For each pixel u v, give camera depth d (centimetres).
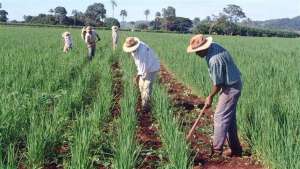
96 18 13838
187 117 1094
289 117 805
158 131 934
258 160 782
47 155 745
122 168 637
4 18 15062
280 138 721
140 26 14412
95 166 746
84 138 689
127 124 820
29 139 725
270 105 884
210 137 930
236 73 764
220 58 748
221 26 10700
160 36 5903
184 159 648
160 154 777
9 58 1688
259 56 2381
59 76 1323
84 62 1928
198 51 749
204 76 1377
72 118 948
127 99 1045
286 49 3416
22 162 736
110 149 800
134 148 734
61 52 2272
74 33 5341
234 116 787
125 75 1555
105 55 2308
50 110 943
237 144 805
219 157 810
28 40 3447
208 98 782
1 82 1164
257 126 805
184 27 13638
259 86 1112
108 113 992
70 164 704
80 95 1086
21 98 981
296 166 610
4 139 762
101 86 1247
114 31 2745
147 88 1107
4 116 782
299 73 1433
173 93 1451
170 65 2066
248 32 10831
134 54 1080
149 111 1121
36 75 1284
